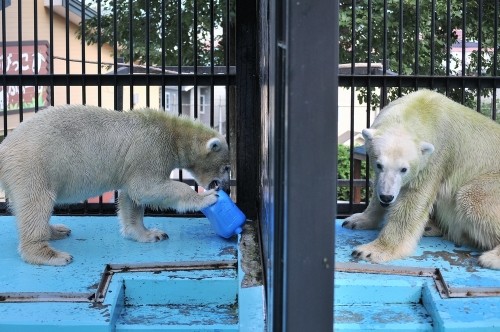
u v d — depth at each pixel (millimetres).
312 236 1449
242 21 4348
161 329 3051
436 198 3965
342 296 3324
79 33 8883
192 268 3551
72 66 11656
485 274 3445
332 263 1457
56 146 3506
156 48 8125
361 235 4219
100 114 3734
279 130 1617
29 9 10477
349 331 3004
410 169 3514
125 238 4090
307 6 1380
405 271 3486
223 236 4059
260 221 4008
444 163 3834
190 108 13781
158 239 4043
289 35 1388
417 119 3711
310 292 1468
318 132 1414
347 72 5879
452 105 3928
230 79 4543
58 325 2852
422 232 3828
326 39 1388
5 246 3912
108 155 3703
